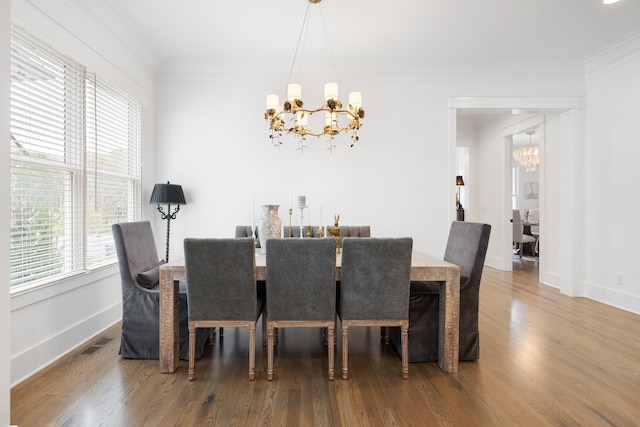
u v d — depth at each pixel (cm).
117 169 326
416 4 286
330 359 207
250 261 201
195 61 393
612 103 369
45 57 231
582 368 221
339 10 295
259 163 404
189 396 187
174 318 219
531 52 376
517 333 282
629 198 351
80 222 267
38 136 228
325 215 405
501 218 569
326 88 246
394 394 190
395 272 207
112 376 210
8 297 141
